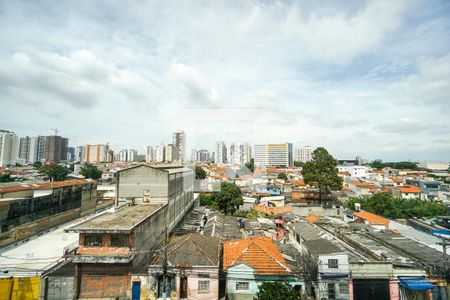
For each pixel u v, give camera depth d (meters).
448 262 23.67
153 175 38.94
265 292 19.98
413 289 21.75
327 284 23.20
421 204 58.22
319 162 64.44
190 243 27.48
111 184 87.75
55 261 28.94
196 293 24.11
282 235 44.38
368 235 34.06
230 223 47.78
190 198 61.19
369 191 74.69
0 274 26.56
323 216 53.91
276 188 83.56
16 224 37.12
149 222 29.44
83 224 25.56
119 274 24.11
